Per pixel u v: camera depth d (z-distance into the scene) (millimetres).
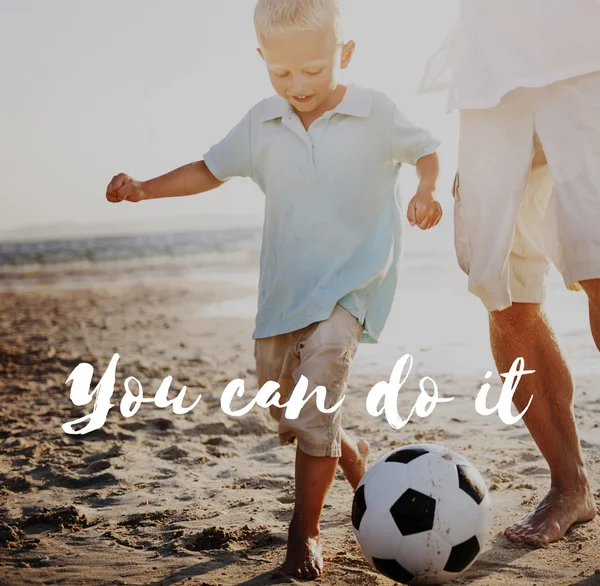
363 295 2896
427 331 9062
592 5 2670
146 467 4383
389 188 3018
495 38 2814
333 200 2906
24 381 7297
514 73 2754
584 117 2703
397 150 2971
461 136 2971
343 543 3043
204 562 2914
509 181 2846
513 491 3566
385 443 4652
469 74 2869
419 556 2459
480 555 2809
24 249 45062
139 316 13531
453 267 18484
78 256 39125
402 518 2471
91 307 15875
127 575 2822
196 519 3447
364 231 2934
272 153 3021
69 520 3492
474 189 2924
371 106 2963
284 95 2900
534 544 2859
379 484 2549
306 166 2926
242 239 51625
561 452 3049
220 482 4070
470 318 9969
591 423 4574
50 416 5719
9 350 9391
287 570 2693
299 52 2764
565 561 2707
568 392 3068
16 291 22406
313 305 2807
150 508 3658
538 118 2795
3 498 3920
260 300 3045
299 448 2766
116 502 3787
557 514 2969
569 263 2748
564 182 2744
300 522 2750
